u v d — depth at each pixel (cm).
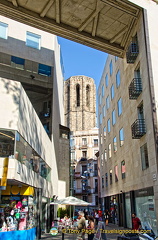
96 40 2473
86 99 9888
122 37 2467
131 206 2212
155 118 1709
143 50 1969
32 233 1522
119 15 2156
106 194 3628
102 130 4050
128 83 2417
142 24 2006
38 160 1925
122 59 2677
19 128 1376
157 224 1609
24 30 3003
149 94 1798
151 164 1738
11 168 1242
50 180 2598
